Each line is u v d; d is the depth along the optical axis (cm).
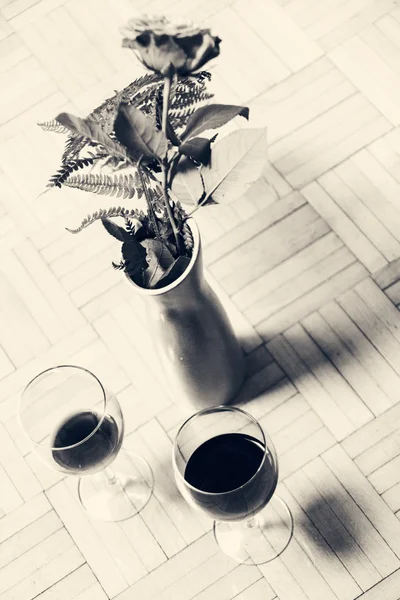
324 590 95
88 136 77
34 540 100
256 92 119
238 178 81
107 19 128
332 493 98
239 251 111
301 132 116
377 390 102
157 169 83
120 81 124
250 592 95
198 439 92
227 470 90
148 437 103
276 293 108
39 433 95
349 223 110
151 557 98
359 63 119
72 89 125
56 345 109
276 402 103
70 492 101
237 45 123
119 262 87
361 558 95
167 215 85
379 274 107
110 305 110
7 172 120
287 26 123
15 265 114
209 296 91
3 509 102
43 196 117
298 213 111
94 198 116
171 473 101
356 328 105
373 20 121
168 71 73
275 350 105
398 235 108
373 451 99
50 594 98
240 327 107
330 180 113
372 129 115
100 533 99
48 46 128
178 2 128
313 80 119
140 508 100
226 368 98
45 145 121
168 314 89
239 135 80
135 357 107
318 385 103
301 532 97
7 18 130
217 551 97
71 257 113
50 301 111
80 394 94
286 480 99
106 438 90
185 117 83
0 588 99
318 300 107
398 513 96
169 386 98
